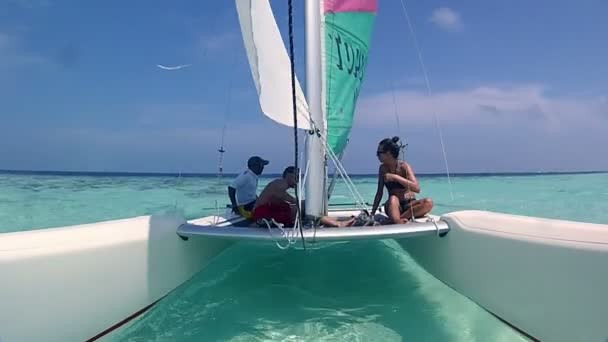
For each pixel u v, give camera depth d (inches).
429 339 103.7
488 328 107.7
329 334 107.0
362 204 135.9
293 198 127.7
